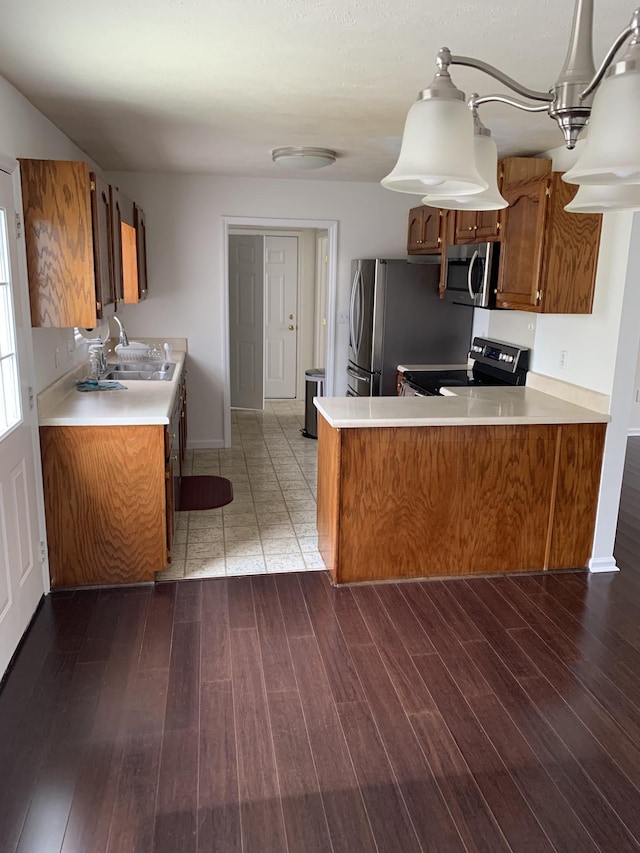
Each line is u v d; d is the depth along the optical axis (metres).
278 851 1.77
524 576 3.47
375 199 5.61
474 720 2.32
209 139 3.78
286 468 5.29
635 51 1.07
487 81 2.54
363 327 5.40
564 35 2.07
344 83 2.62
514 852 1.79
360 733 2.24
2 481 2.51
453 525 3.36
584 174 1.14
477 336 5.20
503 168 3.68
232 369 7.49
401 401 3.58
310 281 7.95
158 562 3.24
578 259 3.38
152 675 2.53
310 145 3.93
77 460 3.07
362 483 3.20
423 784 2.02
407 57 2.29
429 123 1.22
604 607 3.15
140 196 5.25
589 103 1.21
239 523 4.10
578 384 3.60
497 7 1.85
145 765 2.07
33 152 3.03
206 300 5.52
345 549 3.27
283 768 2.07
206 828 1.84
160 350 5.29
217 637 2.81
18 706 2.33
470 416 3.22
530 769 2.10
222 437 5.84
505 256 3.75
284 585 3.30
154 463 3.13
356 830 1.85
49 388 3.24
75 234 2.91
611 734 2.27
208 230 5.39
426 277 5.22
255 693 2.44
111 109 3.08
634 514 4.45
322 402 3.51
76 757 2.09
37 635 2.79
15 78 2.59
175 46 2.21
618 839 1.84
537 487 3.40
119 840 1.80
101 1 1.84
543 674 2.60
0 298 2.59
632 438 6.45
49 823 1.85
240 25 2.01
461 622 2.98
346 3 1.84
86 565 3.20
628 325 3.24
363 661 2.66
